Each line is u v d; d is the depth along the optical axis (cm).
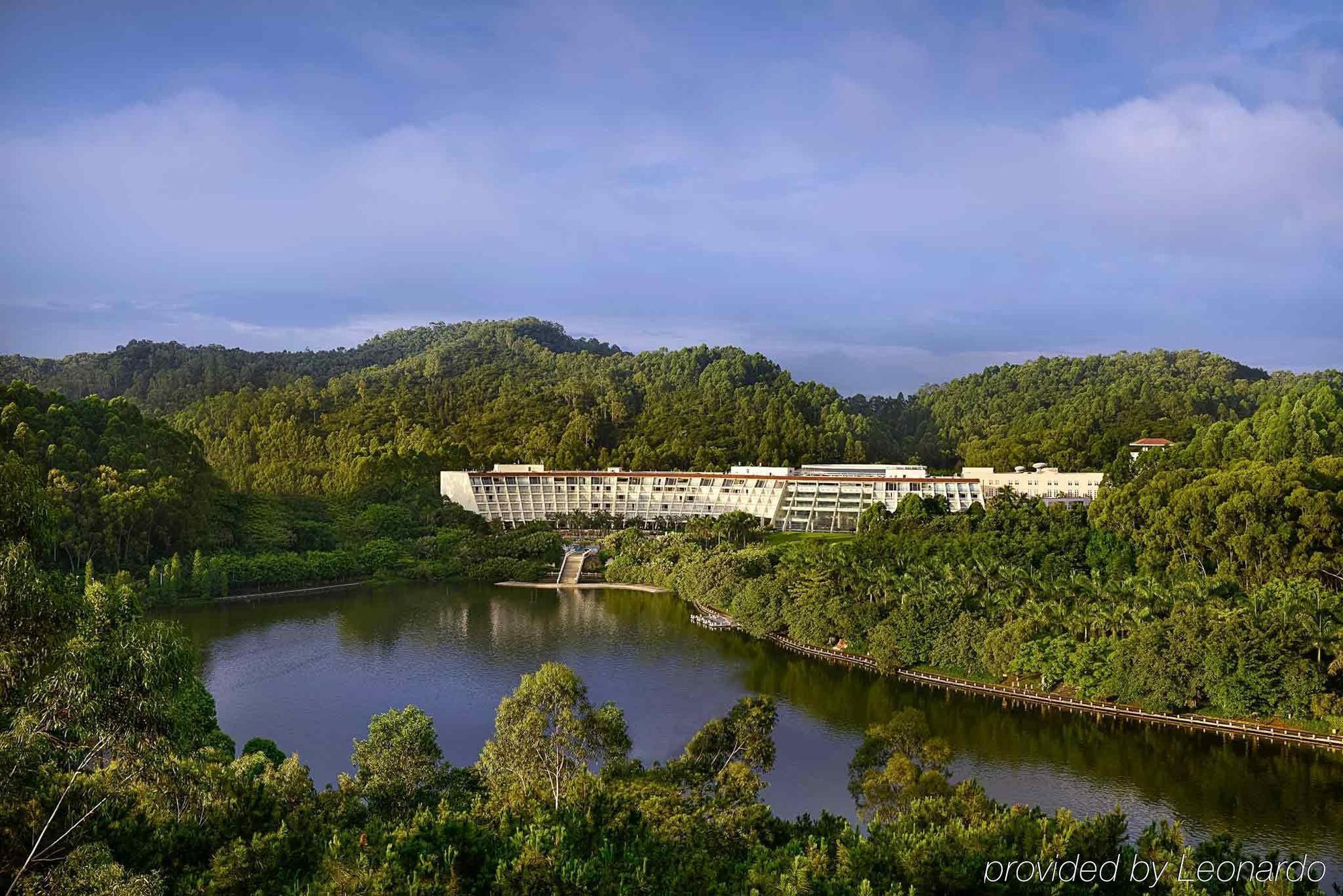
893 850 5272
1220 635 10512
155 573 17725
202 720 7888
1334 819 8356
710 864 5097
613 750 7162
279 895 4603
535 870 4603
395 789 6612
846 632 13725
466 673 13050
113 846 4538
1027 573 13938
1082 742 10325
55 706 3906
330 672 13050
